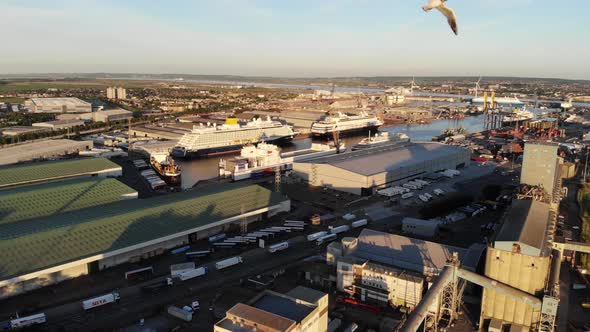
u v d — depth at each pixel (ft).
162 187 531.09
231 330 189.47
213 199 398.83
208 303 263.90
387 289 265.54
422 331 225.76
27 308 254.06
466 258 284.61
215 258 328.29
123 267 310.45
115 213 353.51
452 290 237.86
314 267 302.66
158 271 305.73
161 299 268.00
